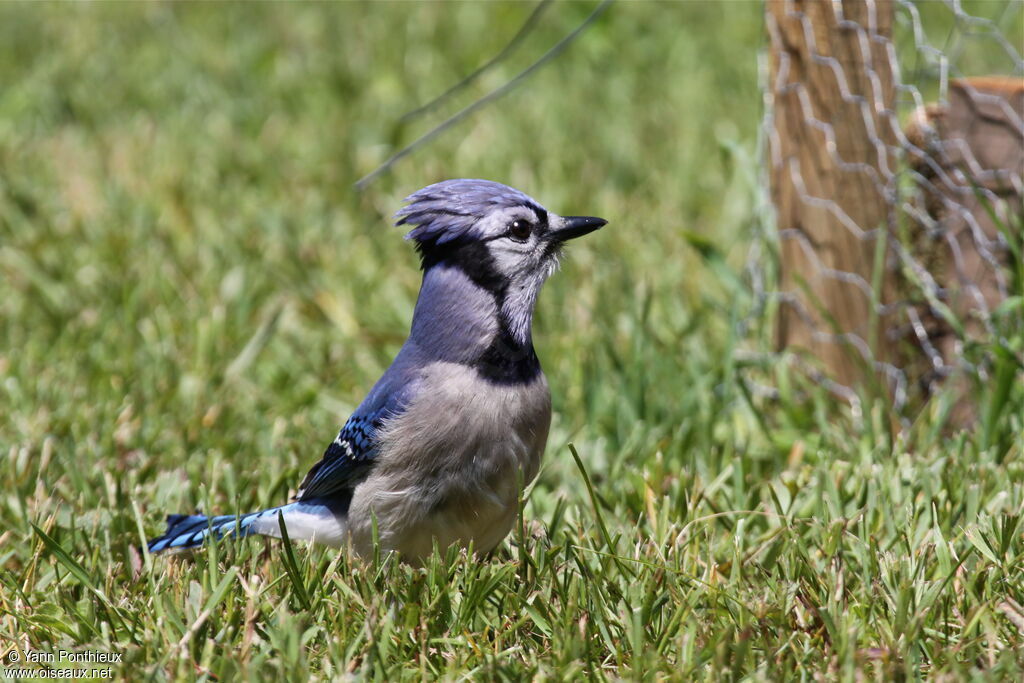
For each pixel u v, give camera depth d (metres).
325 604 7.09
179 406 10.47
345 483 7.67
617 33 19.98
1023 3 18.31
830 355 10.04
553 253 7.69
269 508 8.66
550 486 9.30
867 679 6.18
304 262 13.07
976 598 6.91
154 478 9.24
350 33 20.55
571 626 6.73
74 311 11.91
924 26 18.25
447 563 7.50
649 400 10.27
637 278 12.70
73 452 9.34
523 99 18.02
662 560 7.41
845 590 7.09
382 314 12.16
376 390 7.56
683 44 19.41
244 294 12.12
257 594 6.95
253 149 16.17
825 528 7.83
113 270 12.97
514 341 7.41
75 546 8.04
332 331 11.90
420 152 16.17
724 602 7.03
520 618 6.94
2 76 18.91
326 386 11.02
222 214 14.48
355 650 6.63
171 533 8.02
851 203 9.66
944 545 7.27
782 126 9.90
